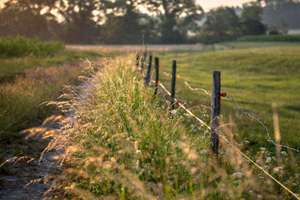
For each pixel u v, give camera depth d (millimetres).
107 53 70562
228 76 38656
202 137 7812
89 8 153750
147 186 5629
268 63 46562
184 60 57531
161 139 6867
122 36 152750
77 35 153375
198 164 5660
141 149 6750
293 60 46438
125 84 10953
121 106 8773
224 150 7984
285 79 35969
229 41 138875
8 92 14688
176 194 5277
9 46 44469
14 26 153875
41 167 8984
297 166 8422
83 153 7562
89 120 9031
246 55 54094
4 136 11023
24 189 7883
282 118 16938
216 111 8055
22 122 12609
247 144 11016
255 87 29984
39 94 15711
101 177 6531
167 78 31922
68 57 51094
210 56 58375
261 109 19078
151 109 8820
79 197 6496
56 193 7410
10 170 8719
